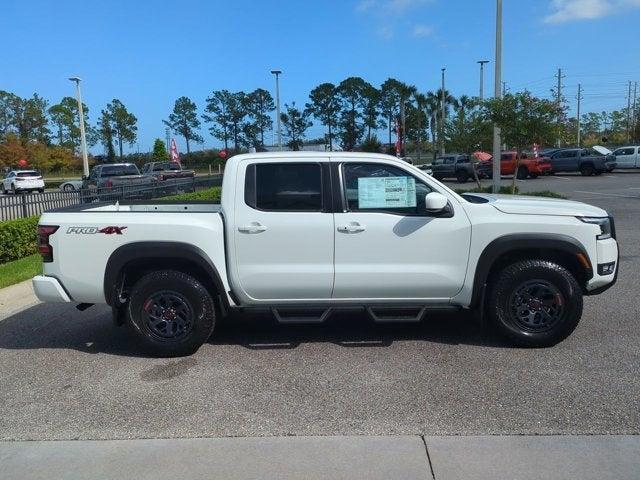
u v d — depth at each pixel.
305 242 5.46
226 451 3.76
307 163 5.50
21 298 8.20
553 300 5.48
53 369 5.38
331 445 3.80
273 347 5.81
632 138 70.38
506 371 5.00
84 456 3.75
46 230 5.54
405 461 3.58
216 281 5.49
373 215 5.46
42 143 71.94
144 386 4.91
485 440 3.82
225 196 5.50
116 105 76.88
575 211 5.53
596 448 3.69
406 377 4.93
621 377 4.80
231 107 75.44
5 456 3.78
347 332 6.23
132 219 5.47
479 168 36.38
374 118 74.81
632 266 9.27
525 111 17.31
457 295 5.59
